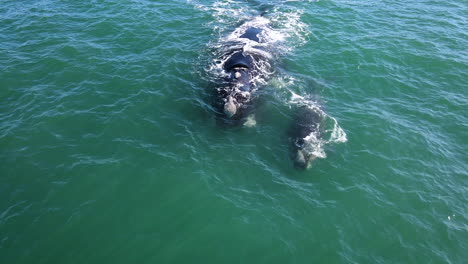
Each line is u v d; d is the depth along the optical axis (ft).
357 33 84.28
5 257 37.42
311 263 38.58
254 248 39.78
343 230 42.19
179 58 72.43
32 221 41.16
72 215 42.09
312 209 44.47
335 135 55.72
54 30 80.18
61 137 52.90
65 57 70.95
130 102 60.18
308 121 58.08
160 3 95.20
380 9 96.07
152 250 39.01
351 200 45.88
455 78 70.03
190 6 95.50
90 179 46.65
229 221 42.52
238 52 72.43
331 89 66.33
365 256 39.58
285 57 75.10
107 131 54.34
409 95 65.51
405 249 40.50
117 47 75.15
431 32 85.25
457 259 39.86
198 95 62.39
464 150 54.39
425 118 60.18
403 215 44.29
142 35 79.92
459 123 59.26
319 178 48.88
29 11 87.97
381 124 58.29
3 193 44.34
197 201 44.73
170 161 49.90
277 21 89.25
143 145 52.21
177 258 38.42
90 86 63.52
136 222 41.88
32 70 66.95
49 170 47.65
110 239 39.83
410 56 75.92
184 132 54.95
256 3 100.32
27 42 75.56
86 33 79.56
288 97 63.67
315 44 79.82
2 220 41.04
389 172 50.11
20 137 52.54
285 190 46.85
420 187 48.08
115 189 45.60
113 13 88.12
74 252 38.32
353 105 62.59
